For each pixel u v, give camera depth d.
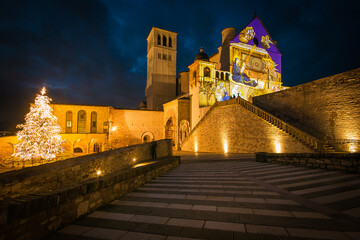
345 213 4.36
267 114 21.34
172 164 13.73
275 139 20.11
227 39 43.03
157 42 59.88
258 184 7.41
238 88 39.28
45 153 21.53
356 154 8.18
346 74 17.58
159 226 4.06
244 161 15.59
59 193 4.09
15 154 21.22
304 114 21.22
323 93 19.44
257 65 41.69
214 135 30.11
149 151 17.48
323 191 6.03
